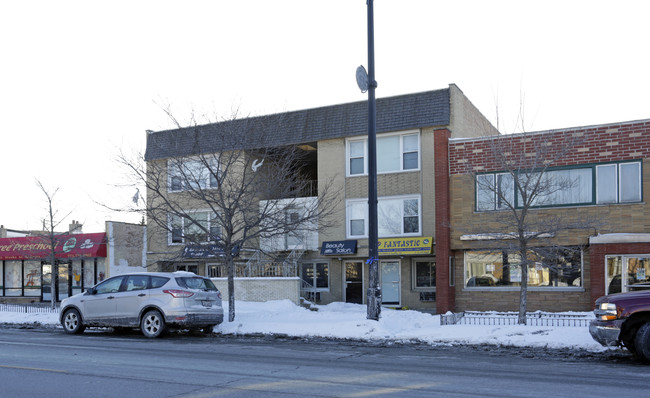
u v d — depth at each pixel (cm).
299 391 831
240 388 855
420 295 2425
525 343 1323
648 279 1923
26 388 863
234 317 1823
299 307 2305
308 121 2619
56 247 3011
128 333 1720
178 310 1547
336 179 2566
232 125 1906
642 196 1988
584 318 1616
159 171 1911
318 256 2628
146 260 3005
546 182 1864
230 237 1798
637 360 1129
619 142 2030
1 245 3186
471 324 1633
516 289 2181
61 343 1435
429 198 2395
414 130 2441
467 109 2586
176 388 857
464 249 2261
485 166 2217
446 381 907
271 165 2431
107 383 897
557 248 1909
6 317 2141
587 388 847
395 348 1343
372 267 1619
